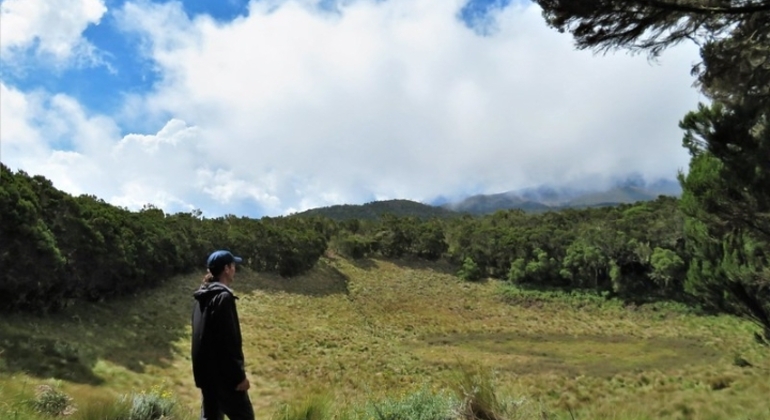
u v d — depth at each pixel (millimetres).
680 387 21125
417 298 69062
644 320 55750
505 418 4098
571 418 4441
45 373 20500
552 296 67688
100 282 39406
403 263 86750
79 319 34188
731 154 6898
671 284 60156
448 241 94188
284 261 67375
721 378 20828
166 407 5969
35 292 31656
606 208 95125
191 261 58219
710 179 8391
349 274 77125
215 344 3213
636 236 65938
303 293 62938
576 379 26453
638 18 4473
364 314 58188
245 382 3225
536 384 23219
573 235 75688
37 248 30438
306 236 73188
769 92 5609
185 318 44031
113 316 38281
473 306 66375
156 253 49781
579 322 56875
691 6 4320
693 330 49062
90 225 38406
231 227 68812
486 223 98938
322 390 5492
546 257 73500
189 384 26109
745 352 33219
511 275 75250
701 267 15164
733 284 13680
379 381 27312
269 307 53625
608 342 45906
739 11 4246
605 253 67188
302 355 36219
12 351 21656
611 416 6613
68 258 35438
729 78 5379
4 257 28781
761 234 8109
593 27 4625
